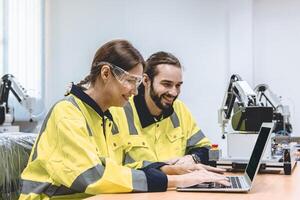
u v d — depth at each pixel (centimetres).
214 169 177
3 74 425
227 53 443
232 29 442
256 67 451
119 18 464
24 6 451
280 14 446
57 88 471
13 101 416
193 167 170
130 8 461
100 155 150
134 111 201
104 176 134
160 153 204
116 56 152
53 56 472
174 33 453
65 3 472
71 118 145
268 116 201
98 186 133
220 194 134
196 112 448
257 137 181
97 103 157
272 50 447
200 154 206
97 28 467
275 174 184
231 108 227
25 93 389
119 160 182
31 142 181
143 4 459
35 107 420
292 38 442
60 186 142
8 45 438
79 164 136
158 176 140
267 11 449
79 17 470
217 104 443
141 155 195
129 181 136
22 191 148
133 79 154
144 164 174
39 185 144
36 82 456
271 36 448
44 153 144
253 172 152
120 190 135
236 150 200
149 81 199
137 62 154
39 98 454
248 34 439
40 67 461
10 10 440
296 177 175
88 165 135
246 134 199
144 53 458
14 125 407
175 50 454
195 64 450
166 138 210
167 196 130
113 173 136
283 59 445
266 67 448
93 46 468
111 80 153
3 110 369
